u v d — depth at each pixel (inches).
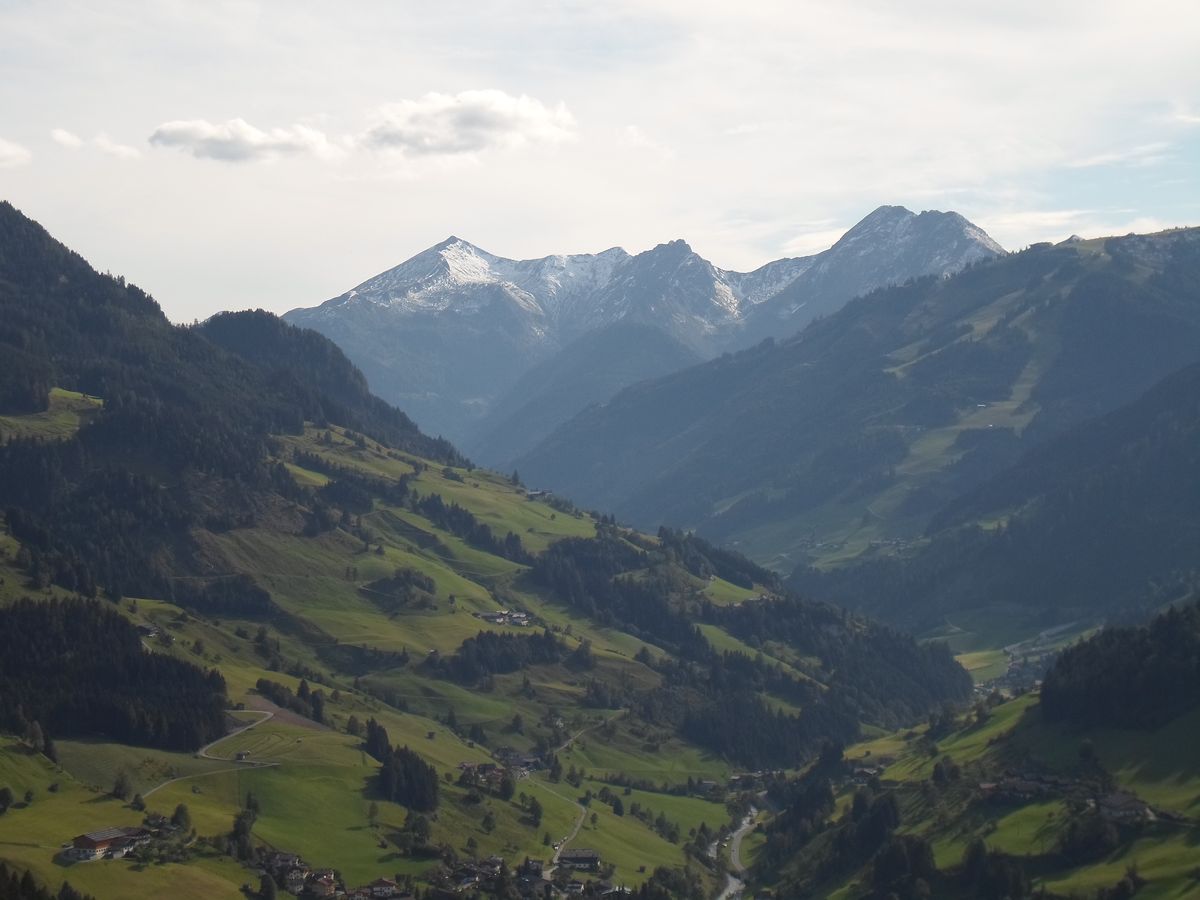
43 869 7672.2
